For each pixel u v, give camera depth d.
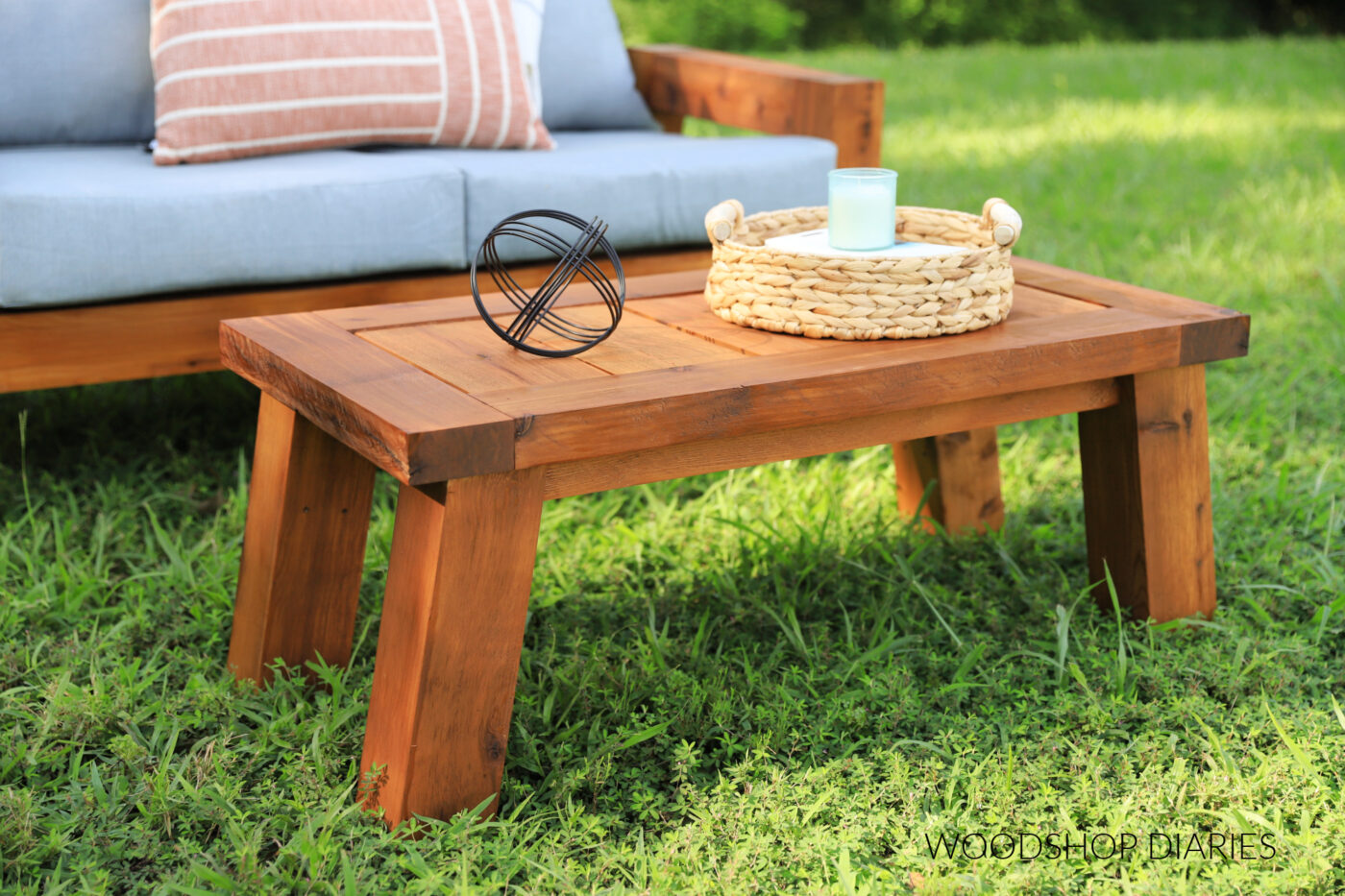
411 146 2.18
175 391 2.25
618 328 1.35
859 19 10.95
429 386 1.13
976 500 1.75
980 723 1.28
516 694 1.33
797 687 1.37
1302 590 1.57
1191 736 1.25
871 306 1.28
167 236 1.69
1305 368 2.37
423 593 1.09
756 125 2.40
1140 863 1.08
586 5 2.56
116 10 2.18
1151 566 1.48
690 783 1.20
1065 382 1.32
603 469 1.14
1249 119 5.16
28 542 1.68
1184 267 3.04
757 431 1.16
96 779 1.15
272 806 1.14
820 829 1.11
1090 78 6.54
